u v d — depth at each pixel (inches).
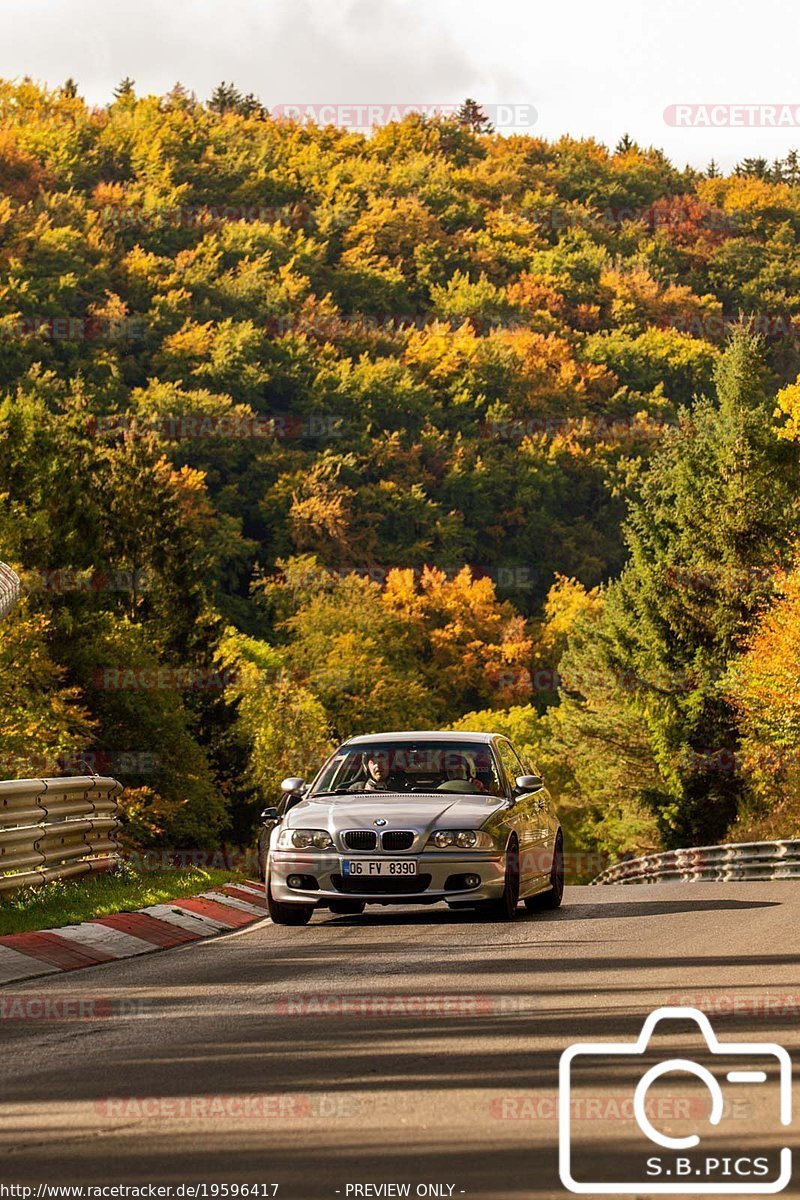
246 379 7130.9
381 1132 301.0
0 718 2149.4
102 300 7322.8
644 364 7317.9
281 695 4665.4
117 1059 384.8
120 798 2262.6
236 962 587.5
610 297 7765.8
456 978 520.1
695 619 2674.7
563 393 7244.1
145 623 2711.6
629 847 3208.7
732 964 532.4
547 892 809.5
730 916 713.6
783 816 2100.1
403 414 7253.9
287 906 740.7
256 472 6845.5
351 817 728.3
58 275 7249.0
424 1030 415.5
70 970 573.9
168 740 2475.4
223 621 2977.4
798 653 2197.3
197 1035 417.7
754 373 2871.6
